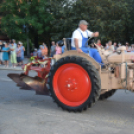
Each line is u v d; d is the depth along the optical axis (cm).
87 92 413
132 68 391
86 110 441
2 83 757
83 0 1878
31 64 528
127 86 390
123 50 401
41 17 1827
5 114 416
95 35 495
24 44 2570
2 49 1310
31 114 417
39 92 492
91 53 463
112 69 410
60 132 331
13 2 1739
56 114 419
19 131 335
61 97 441
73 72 425
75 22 1919
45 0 1825
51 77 446
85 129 342
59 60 440
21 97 556
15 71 1149
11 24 1756
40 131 334
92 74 402
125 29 2078
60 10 1861
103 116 408
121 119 391
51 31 1952
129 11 1962
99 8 1844
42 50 1029
